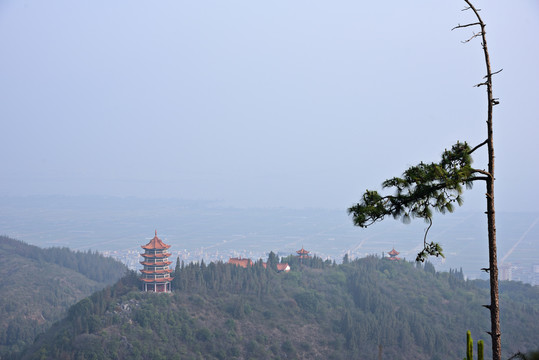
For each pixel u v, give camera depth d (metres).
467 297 157.38
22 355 118.75
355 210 18.14
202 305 132.62
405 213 17.62
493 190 16.86
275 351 122.50
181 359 114.12
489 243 16.70
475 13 16.89
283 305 140.12
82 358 108.00
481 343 13.52
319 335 131.50
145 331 118.56
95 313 124.62
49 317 191.38
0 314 186.62
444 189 17.09
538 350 11.38
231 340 122.38
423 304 150.38
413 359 126.44
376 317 140.50
